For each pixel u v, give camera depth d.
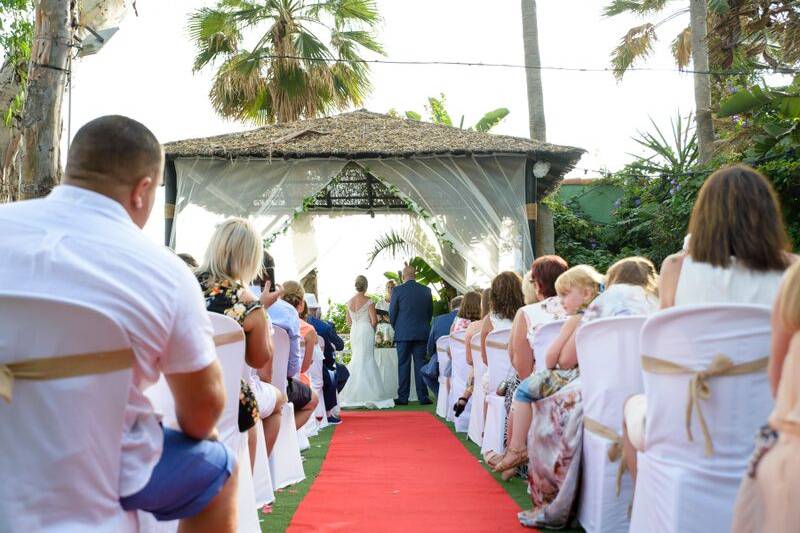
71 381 2.05
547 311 5.39
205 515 2.52
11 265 2.13
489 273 12.05
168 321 2.22
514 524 4.55
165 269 2.24
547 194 15.01
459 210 12.12
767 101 12.02
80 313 2.03
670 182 15.59
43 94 5.77
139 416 2.28
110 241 2.19
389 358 13.30
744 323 2.93
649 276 4.42
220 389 2.39
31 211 2.22
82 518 2.10
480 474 6.19
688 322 2.99
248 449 4.30
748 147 13.55
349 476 6.19
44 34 5.80
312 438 8.62
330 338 9.97
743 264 3.12
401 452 7.48
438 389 11.84
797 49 15.05
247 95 20.70
